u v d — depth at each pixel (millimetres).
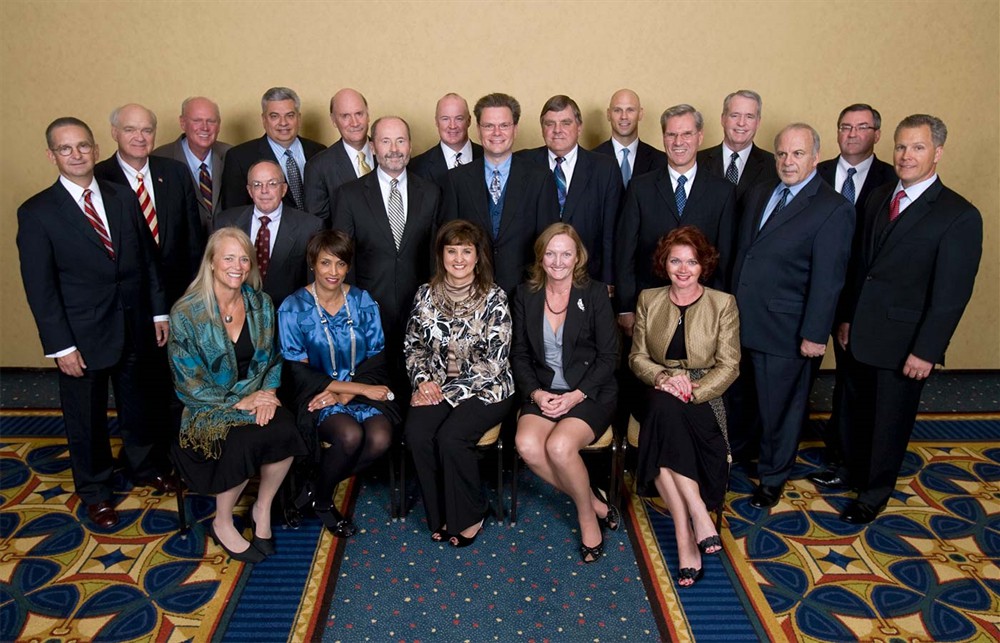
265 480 2818
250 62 4336
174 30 4277
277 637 2428
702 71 4402
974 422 4094
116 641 2396
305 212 3586
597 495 3156
